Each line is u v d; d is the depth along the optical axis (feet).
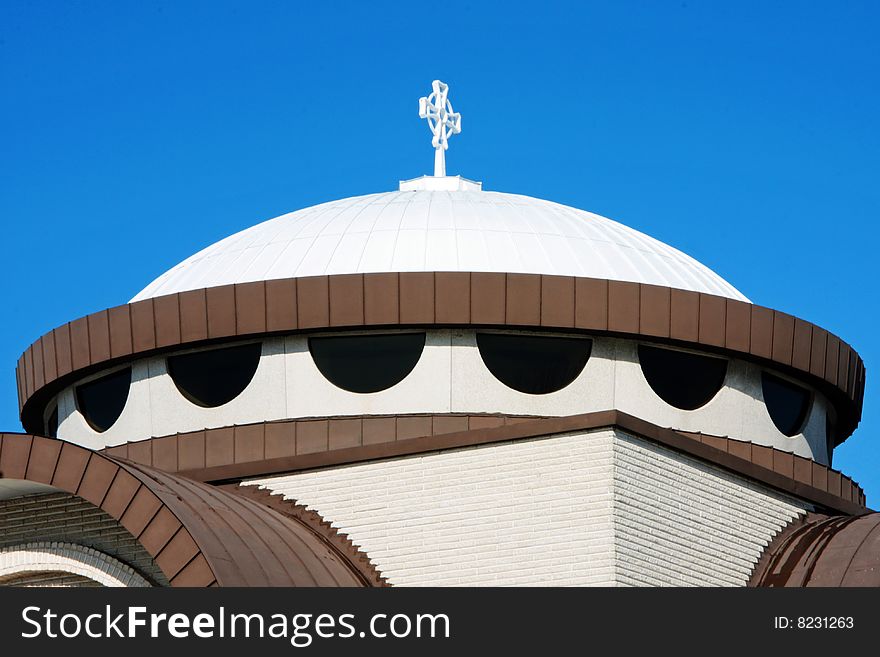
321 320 107.76
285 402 108.37
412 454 100.68
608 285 108.78
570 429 96.53
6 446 91.91
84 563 96.89
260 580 88.17
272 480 104.17
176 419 110.73
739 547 101.40
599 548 94.32
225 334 109.29
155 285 120.98
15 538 99.76
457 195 122.83
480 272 107.65
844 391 118.42
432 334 107.96
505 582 96.22
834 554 100.78
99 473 89.81
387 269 111.34
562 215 120.98
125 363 113.80
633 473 96.37
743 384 112.88
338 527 101.14
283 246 115.96
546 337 108.78
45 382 117.08
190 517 89.81
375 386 107.65
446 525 98.63
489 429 98.78
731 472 102.22
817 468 114.62
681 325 109.70
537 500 96.68
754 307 112.57
